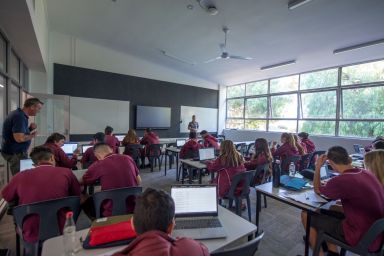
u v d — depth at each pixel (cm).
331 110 653
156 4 456
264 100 853
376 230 149
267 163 316
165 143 644
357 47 486
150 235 80
